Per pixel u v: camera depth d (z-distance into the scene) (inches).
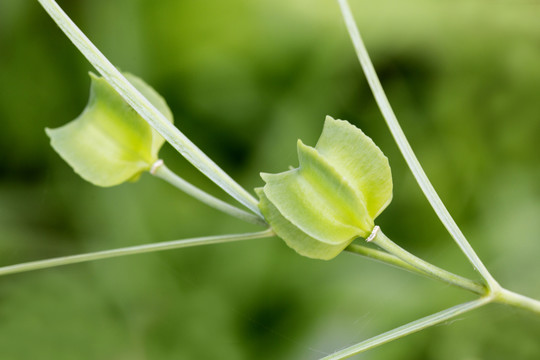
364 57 7.8
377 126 14.4
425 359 12.4
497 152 14.0
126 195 14.0
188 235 13.8
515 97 14.2
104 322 13.3
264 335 13.1
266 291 13.3
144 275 13.6
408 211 13.7
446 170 13.9
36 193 14.2
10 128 14.4
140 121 8.0
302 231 7.6
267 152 14.1
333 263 13.3
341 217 7.6
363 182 7.6
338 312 12.9
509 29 14.4
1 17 14.2
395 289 12.9
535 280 12.5
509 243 13.0
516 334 12.1
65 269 13.7
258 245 13.5
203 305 13.4
